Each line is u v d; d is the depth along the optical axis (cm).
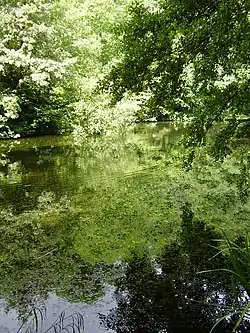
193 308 294
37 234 455
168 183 675
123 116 1273
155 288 327
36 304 309
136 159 895
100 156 951
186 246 411
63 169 802
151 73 363
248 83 415
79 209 543
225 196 590
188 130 429
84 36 1411
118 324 278
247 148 713
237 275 273
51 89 1311
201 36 336
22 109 1330
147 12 361
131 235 448
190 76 418
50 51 1204
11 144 1166
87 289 330
